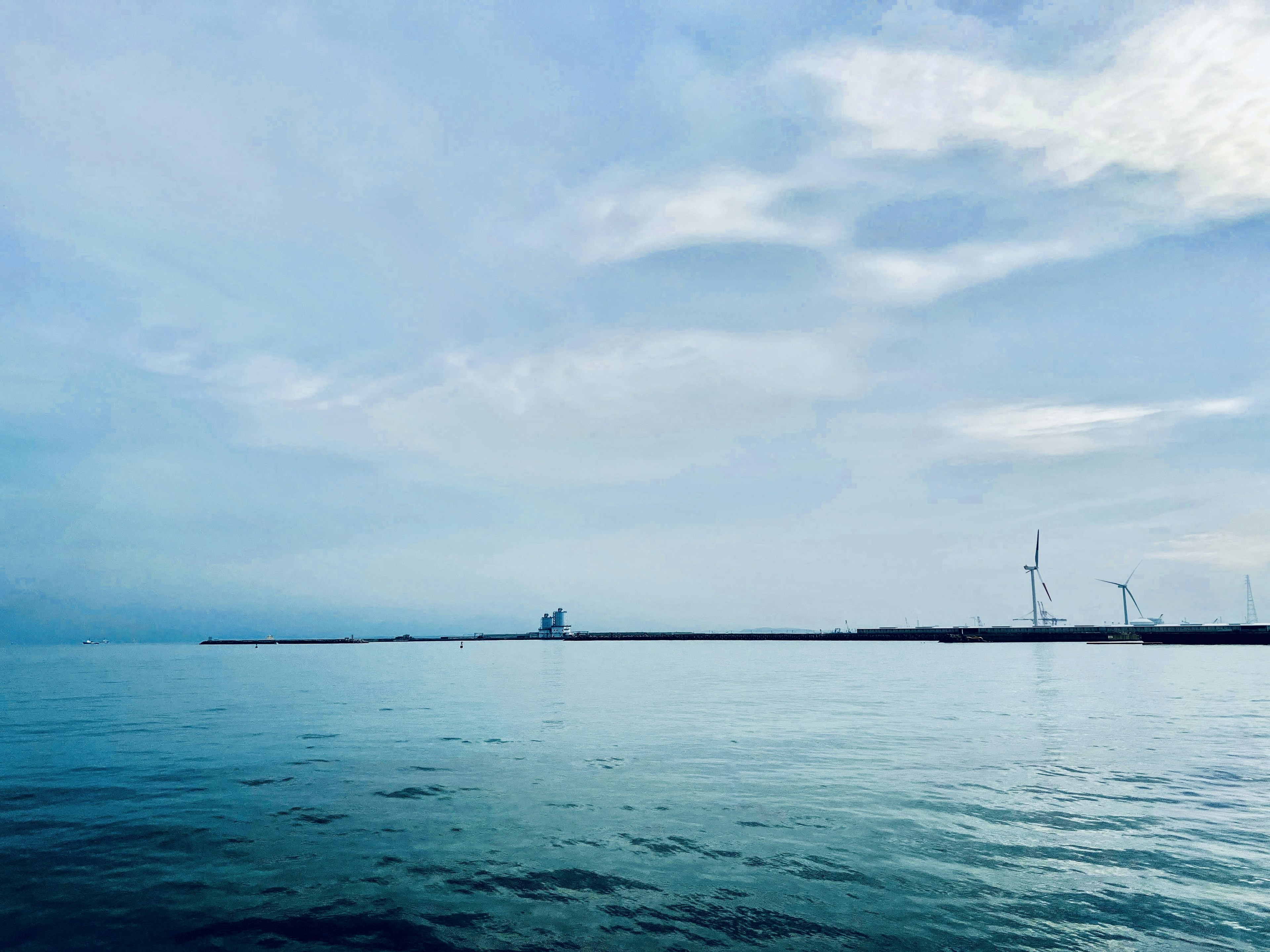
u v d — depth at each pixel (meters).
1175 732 31.03
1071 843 15.98
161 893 13.58
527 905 12.95
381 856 15.45
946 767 23.77
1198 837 16.28
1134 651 141.00
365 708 42.41
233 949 11.41
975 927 11.95
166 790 21.06
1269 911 12.45
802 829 17.05
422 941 11.63
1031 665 88.19
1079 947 11.18
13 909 12.88
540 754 26.48
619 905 12.91
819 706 42.22
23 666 109.56
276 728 33.53
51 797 20.34
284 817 18.25
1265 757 25.25
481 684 62.75
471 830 17.19
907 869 14.49
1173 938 11.48
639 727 33.53
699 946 11.38
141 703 46.41
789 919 12.28
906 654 138.88
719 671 81.19
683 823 17.56
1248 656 113.50
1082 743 28.19
